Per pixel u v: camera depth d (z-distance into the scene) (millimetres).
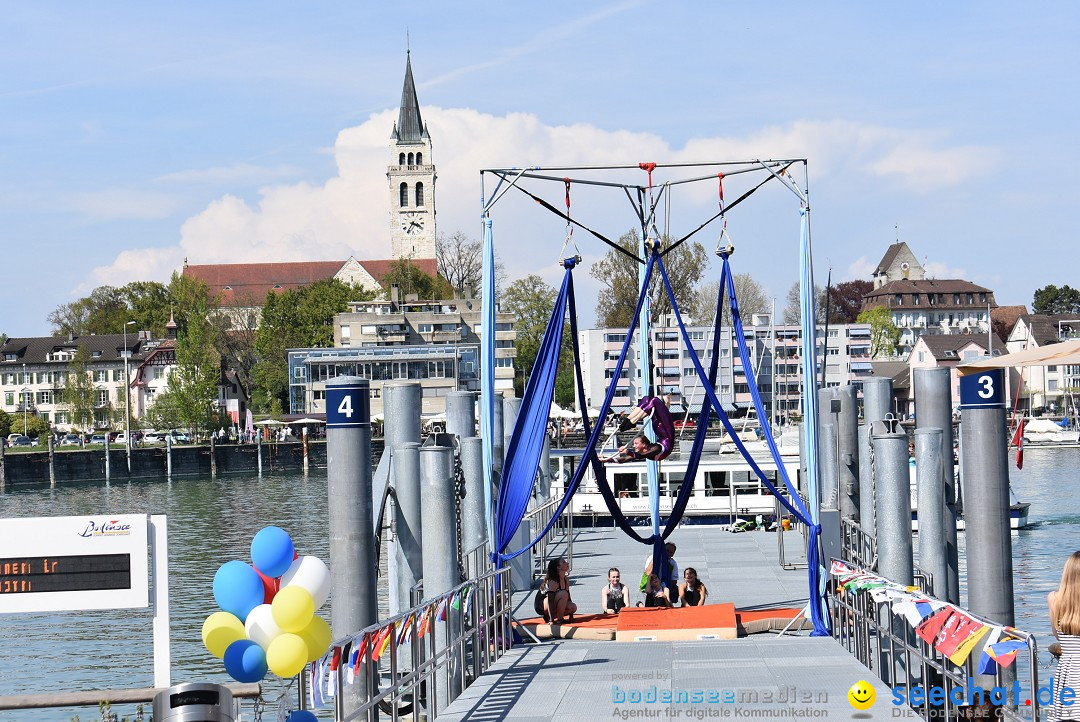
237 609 14102
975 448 14992
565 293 20109
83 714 26188
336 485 15109
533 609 22141
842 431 26250
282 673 13414
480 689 15516
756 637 18938
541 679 15992
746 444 67375
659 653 17531
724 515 50875
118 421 140375
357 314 147875
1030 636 10594
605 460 20688
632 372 73312
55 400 155375
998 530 14938
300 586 13969
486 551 20172
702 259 120688
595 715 13836
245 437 131500
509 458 19328
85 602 17359
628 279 126750
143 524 17422
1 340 180125
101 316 190000
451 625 16297
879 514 17953
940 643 12234
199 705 11227
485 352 20281
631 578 25984
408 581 19188
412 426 19969
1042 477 91125
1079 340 12867
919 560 17922
